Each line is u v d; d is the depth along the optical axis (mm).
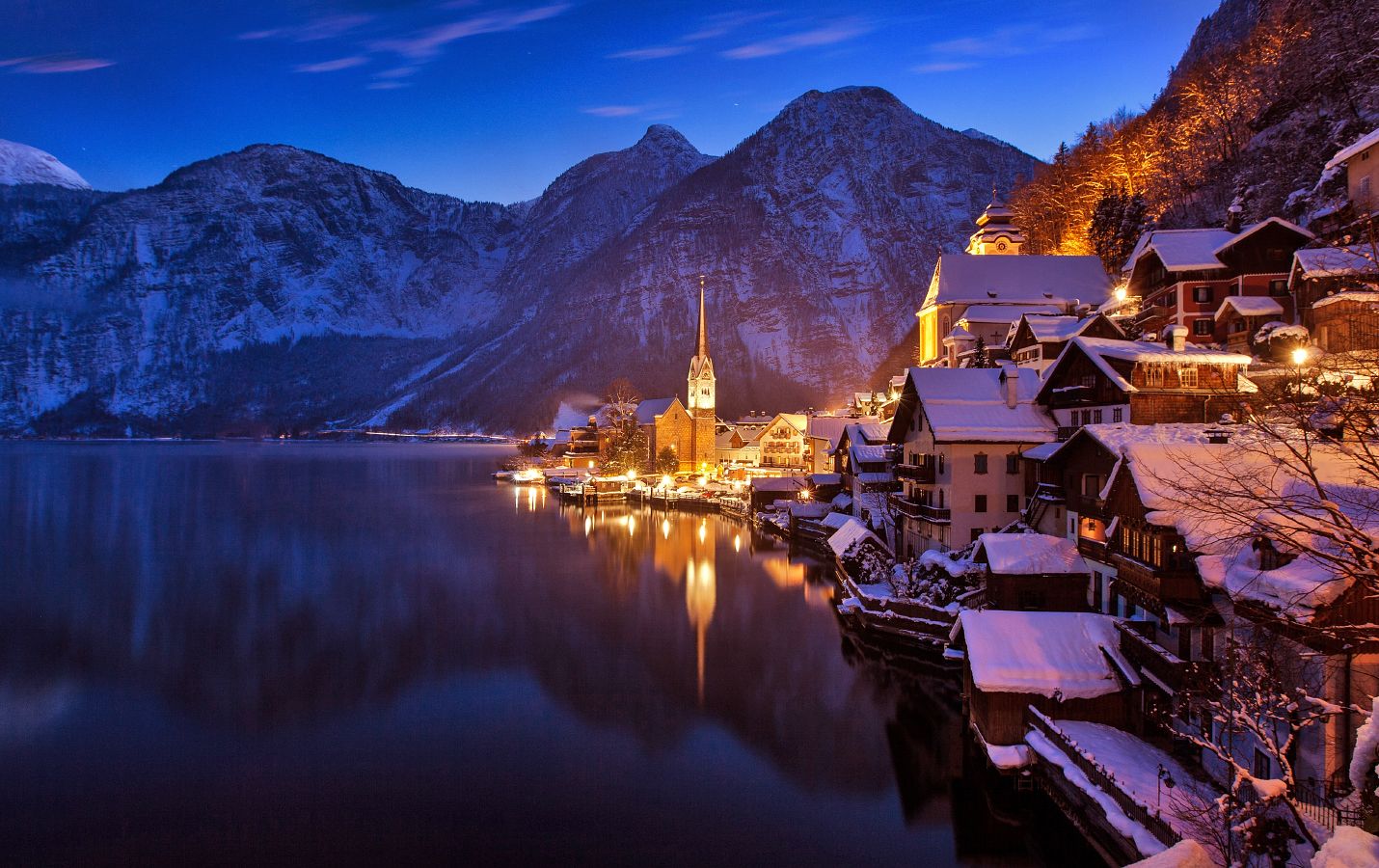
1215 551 24859
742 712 37438
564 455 186500
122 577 66688
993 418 48125
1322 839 17812
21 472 176750
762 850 26359
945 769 31812
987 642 29828
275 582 65125
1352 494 22938
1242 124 86688
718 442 155125
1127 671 27734
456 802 29594
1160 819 20703
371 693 40375
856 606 47688
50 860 25891
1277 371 39156
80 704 38969
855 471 71062
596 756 33219
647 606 56656
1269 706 18703
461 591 61531
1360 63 70062
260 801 29656
